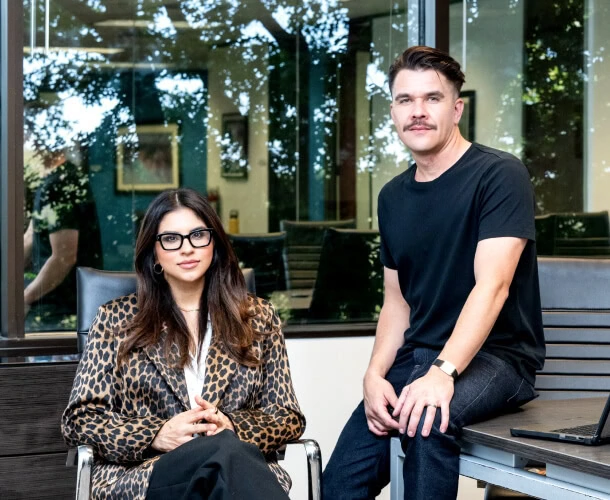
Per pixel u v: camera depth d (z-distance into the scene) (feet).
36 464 9.57
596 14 13.26
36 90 11.10
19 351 10.80
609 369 8.82
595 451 6.17
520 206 8.01
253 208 11.94
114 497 7.34
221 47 11.82
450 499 7.36
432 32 12.34
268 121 11.98
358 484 8.47
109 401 7.86
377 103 12.43
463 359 7.66
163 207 8.08
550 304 9.07
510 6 12.92
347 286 12.30
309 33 12.14
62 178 11.22
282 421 7.97
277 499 6.57
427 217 8.39
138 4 11.50
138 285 8.19
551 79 13.12
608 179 13.39
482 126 12.86
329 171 12.24
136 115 11.50
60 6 11.18
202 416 7.55
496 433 6.95
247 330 8.19
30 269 11.09
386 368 8.74
